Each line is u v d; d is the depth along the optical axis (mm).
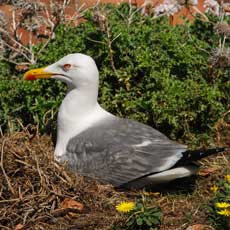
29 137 11727
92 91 11484
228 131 12609
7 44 13297
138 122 11531
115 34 12641
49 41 13266
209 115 12539
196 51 13195
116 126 11312
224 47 13289
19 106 12461
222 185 10984
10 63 13234
